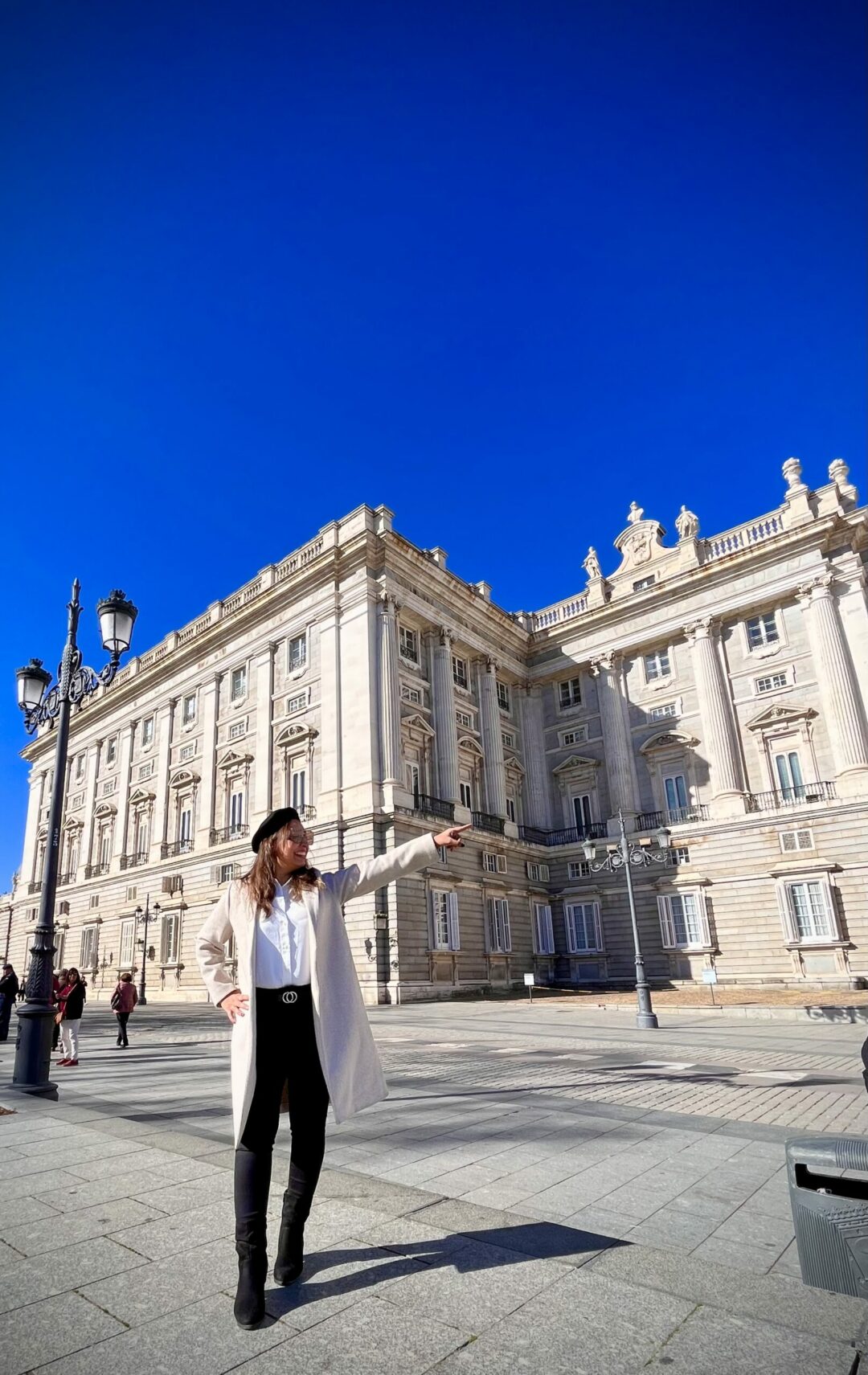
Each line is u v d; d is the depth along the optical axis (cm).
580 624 3691
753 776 3031
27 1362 232
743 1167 463
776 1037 1391
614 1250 316
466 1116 636
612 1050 1212
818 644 2916
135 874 3762
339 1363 230
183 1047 1428
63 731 992
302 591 3247
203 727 3622
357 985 315
